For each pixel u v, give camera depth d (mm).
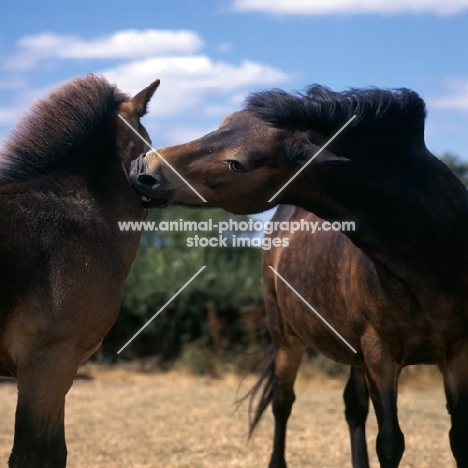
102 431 8016
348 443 7574
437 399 11125
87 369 13102
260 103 4461
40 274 4281
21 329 4230
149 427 8297
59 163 4746
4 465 6492
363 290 4945
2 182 4570
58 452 4586
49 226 4406
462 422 4734
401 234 4539
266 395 6949
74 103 4848
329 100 4457
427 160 4727
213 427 8359
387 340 4906
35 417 4223
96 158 4820
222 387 11969
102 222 4660
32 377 4234
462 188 4867
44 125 4777
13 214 4352
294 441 7680
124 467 6395
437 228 4562
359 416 6293
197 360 13258
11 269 4203
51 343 4270
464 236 4648
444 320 4680
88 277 4418
